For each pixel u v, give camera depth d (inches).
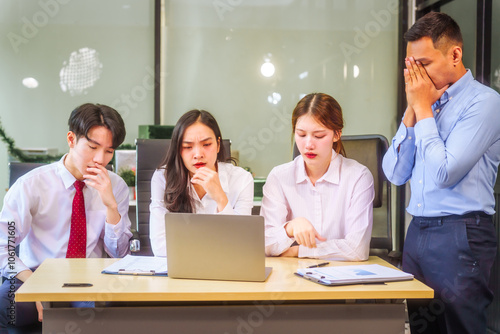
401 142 80.0
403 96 174.9
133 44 173.2
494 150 74.3
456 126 73.5
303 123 77.0
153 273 66.8
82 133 80.4
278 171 85.1
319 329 61.2
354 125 179.8
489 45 130.3
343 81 178.7
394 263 93.0
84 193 86.5
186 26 174.2
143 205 98.7
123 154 145.3
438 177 72.3
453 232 74.0
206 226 63.2
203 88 175.6
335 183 81.7
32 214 85.0
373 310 61.5
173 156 79.4
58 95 171.0
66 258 77.8
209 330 60.5
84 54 171.5
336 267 69.7
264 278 63.4
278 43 176.6
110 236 83.5
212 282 63.5
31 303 78.6
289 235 76.7
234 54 175.9
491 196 75.5
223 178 83.8
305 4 176.6
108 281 63.8
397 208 175.6
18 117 169.9
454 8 148.4
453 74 74.3
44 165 94.9
